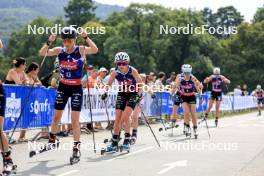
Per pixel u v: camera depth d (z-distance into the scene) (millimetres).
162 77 40938
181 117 45844
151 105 39719
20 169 16250
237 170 16438
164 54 156750
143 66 153000
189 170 16359
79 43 87062
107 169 16422
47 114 25672
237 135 29359
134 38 160250
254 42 178875
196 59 151000
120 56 20969
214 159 19000
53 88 26188
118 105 20969
